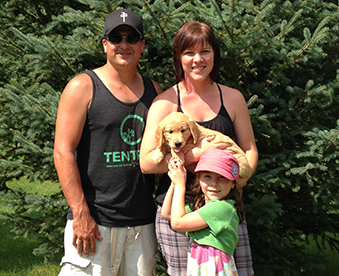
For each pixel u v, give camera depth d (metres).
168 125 2.78
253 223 4.33
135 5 4.30
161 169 2.90
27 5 5.09
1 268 6.16
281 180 4.20
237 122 3.15
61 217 4.75
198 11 4.20
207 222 2.58
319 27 4.04
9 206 4.88
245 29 4.05
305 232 5.27
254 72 4.78
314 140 4.33
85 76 3.07
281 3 4.75
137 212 3.10
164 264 4.59
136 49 3.06
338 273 5.89
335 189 4.52
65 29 4.99
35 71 4.49
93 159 3.05
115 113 3.03
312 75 4.83
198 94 3.06
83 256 3.02
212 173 2.66
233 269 2.65
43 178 4.68
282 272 5.00
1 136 4.87
